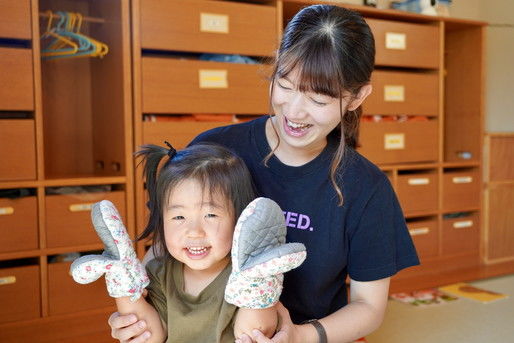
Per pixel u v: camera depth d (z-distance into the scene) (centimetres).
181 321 96
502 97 376
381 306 111
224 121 252
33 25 213
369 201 108
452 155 357
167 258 103
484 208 344
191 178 96
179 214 96
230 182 98
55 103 265
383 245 110
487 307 262
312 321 103
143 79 232
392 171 306
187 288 101
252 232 87
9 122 212
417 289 291
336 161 102
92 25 268
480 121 339
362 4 319
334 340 103
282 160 111
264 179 111
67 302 225
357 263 110
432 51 315
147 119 238
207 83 245
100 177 229
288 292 110
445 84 358
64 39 234
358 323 106
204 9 242
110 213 94
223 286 97
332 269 109
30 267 218
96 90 267
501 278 314
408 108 309
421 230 318
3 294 213
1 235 212
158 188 100
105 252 95
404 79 306
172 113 241
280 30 260
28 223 217
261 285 88
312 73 92
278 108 101
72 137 271
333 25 93
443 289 291
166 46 236
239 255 87
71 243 224
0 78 209
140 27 230
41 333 220
